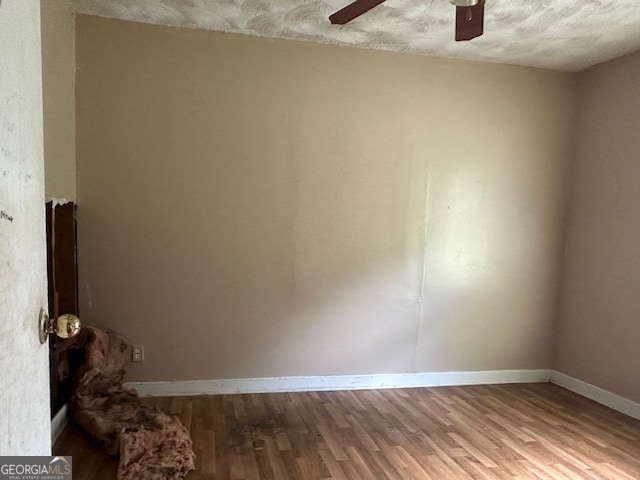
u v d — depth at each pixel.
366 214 3.47
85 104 3.01
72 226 2.82
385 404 3.28
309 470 2.38
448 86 3.55
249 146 3.25
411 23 2.91
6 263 0.86
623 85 3.37
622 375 3.31
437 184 3.58
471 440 2.79
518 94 3.67
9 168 0.87
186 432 2.60
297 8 2.76
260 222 3.31
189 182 3.18
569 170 3.81
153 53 3.07
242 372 3.37
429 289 3.64
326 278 3.44
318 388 3.50
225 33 3.16
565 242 3.85
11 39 0.87
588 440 2.84
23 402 0.96
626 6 2.60
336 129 3.37
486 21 2.83
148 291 3.19
